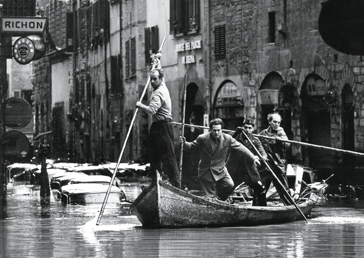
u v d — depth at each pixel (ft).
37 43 120.78
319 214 77.15
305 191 82.79
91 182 107.65
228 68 175.94
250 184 69.00
